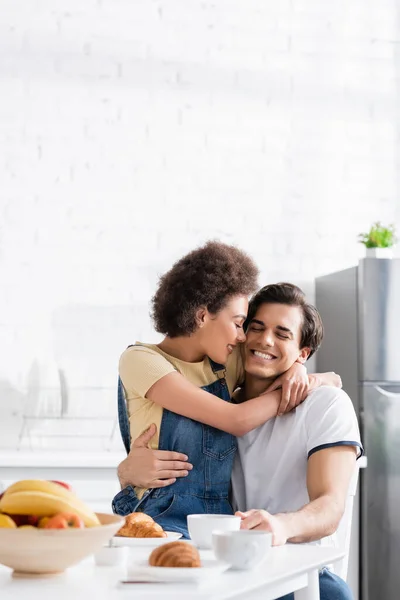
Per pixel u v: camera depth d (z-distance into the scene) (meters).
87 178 4.46
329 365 4.31
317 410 2.18
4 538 1.23
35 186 4.42
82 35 4.51
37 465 3.55
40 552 1.24
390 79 4.75
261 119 4.63
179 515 2.14
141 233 4.47
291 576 1.41
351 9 4.73
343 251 4.63
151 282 4.45
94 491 3.60
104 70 4.52
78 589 1.20
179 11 4.59
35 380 4.28
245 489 2.23
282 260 4.58
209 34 4.61
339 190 4.66
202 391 2.21
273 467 2.20
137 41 4.55
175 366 2.32
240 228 4.56
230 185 4.57
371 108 4.72
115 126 4.50
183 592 1.20
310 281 4.59
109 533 1.27
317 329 2.33
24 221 4.40
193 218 4.52
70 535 1.22
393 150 4.72
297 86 4.67
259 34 4.66
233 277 2.26
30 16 4.47
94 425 4.31
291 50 4.68
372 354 3.95
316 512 1.90
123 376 2.33
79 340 4.37
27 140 4.43
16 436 4.25
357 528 3.88
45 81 4.47
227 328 2.25
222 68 4.61
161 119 4.54
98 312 4.40
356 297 4.03
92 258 4.42
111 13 4.54
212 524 1.61
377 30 4.75
